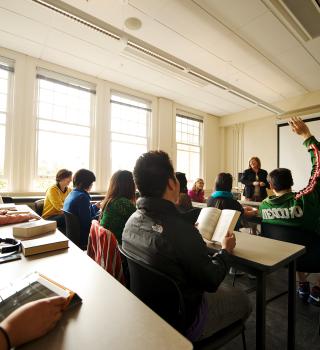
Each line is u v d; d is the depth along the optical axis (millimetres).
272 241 1321
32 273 788
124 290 717
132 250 990
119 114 4938
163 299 875
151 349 468
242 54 3598
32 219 1670
